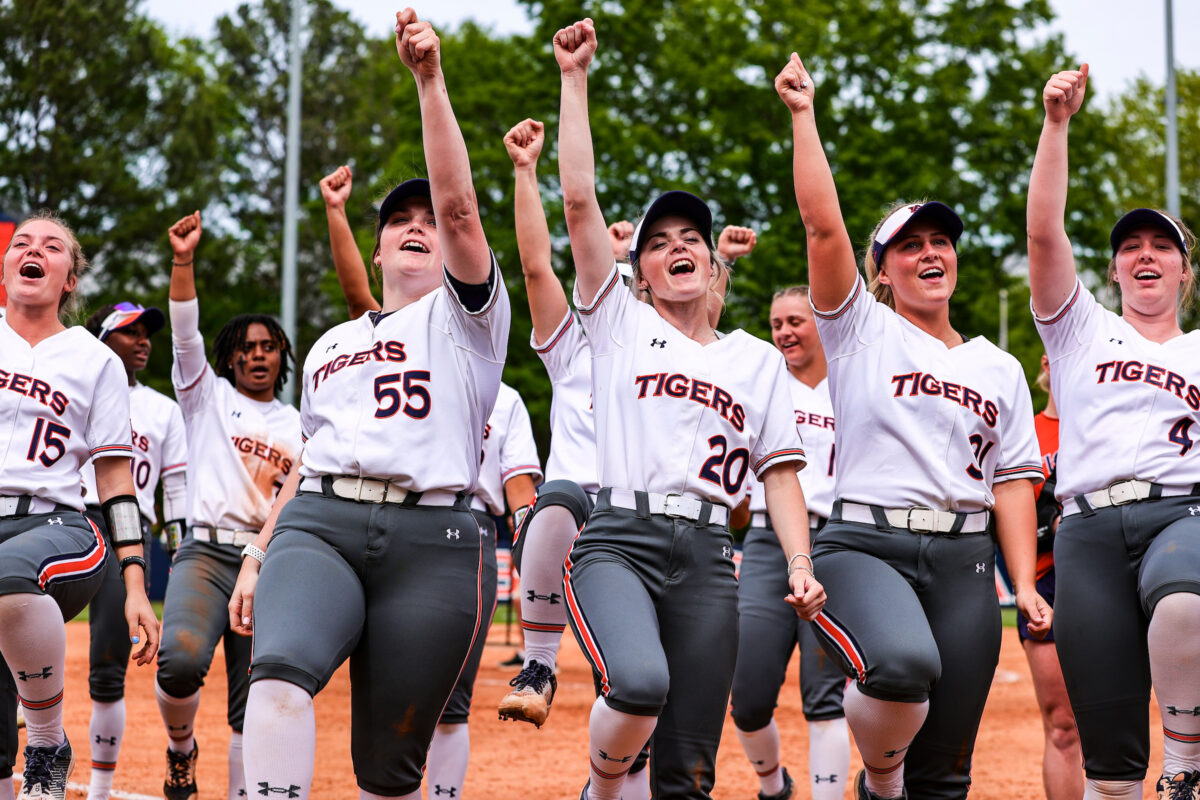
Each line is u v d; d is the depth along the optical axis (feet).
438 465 13.19
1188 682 14.42
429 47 12.96
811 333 21.06
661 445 13.87
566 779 24.52
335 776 24.45
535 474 20.97
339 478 13.10
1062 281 16.16
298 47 72.38
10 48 128.47
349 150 153.89
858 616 14.12
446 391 13.43
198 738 28.45
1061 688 18.48
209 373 21.24
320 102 157.69
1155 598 14.44
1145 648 15.42
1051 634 18.53
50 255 16.08
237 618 13.66
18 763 23.70
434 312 13.74
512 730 31.01
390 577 12.94
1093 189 85.97
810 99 15.30
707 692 13.51
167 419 22.75
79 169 127.03
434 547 13.07
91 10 128.98
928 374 15.11
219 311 132.98
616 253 21.24
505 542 54.75
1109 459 15.57
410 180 14.53
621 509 13.83
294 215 70.79
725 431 14.01
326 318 145.07
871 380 15.17
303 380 14.07
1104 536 15.52
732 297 78.43
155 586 69.36
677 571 13.66
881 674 13.61
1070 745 18.49
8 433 15.28
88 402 15.94
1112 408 15.71
